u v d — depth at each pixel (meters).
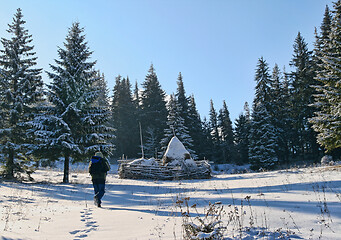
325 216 4.17
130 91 60.25
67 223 5.12
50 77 17.69
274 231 3.68
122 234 4.23
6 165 16.45
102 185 7.97
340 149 27.58
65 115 17.34
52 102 17.64
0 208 6.45
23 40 18.53
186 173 20.30
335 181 7.57
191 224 3.68
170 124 42.16
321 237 3.29
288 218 4.29
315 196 5.82
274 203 5.51
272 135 35.56
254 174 18.97
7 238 3.67
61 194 10.69
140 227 4.64
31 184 14.23
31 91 17.77
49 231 4.43
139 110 52.59
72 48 19.00
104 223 5.09
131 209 6.86
